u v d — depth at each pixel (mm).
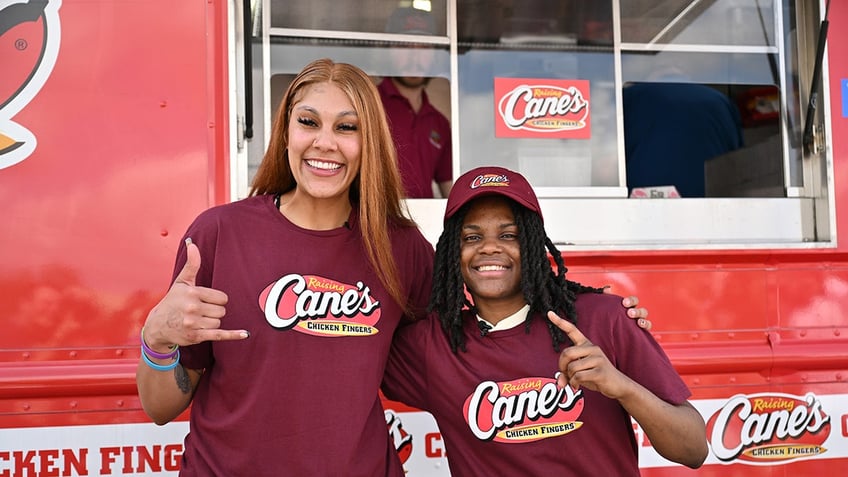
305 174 1646
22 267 2191
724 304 2545
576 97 2885
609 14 2916
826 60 2695
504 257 1750
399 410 2375
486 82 2844
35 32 2230
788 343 2557
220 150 2332
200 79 2326
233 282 1611
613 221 2750
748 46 2967
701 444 1623
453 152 2807
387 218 1804
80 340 2207
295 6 2697
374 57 2795
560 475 1712
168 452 2230
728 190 3121
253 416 1565
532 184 2824
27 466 2164
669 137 3205
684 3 2986
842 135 2689
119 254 2244
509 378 1730
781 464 2516
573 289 1845
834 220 2656
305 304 1618
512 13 2865
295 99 1687
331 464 1565
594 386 1526
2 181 2191
